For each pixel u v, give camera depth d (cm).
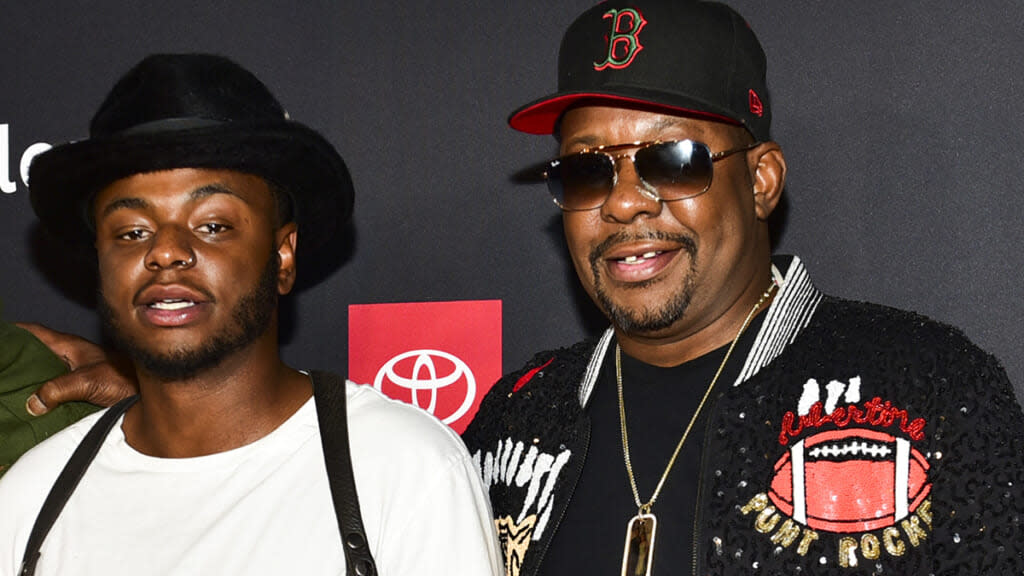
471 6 216
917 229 187
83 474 156
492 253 213
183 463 152
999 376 147
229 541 143
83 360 208
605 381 173
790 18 196
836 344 157
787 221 196
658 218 154
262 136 149
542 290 210
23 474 158
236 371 152
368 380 220
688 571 150
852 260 191
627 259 156
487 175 214
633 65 156
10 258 240
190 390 152
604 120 156
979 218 184
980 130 184
